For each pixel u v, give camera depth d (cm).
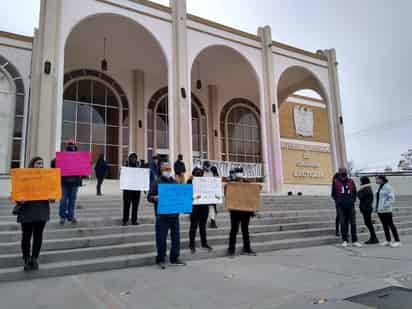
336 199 771
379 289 388
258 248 679
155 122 1705
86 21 1234
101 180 1094
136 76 1673
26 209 471
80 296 380
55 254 525
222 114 1969
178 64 1304
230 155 1953
